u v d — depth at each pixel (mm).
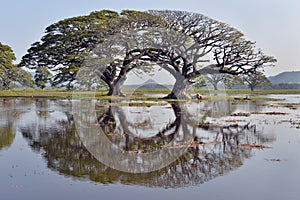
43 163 8516
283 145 10781
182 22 34000
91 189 6559
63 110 22875
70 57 36875
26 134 12992
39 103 29641
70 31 38250
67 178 7246
